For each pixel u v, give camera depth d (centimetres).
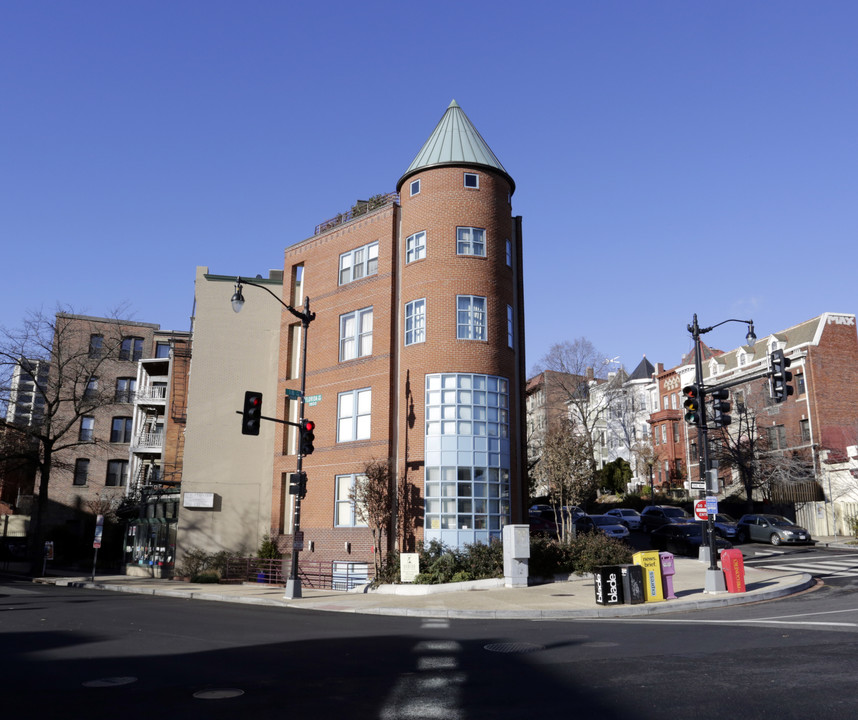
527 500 2923
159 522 3728
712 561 2009
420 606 1897
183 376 4303
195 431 3375
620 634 1316
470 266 2795
